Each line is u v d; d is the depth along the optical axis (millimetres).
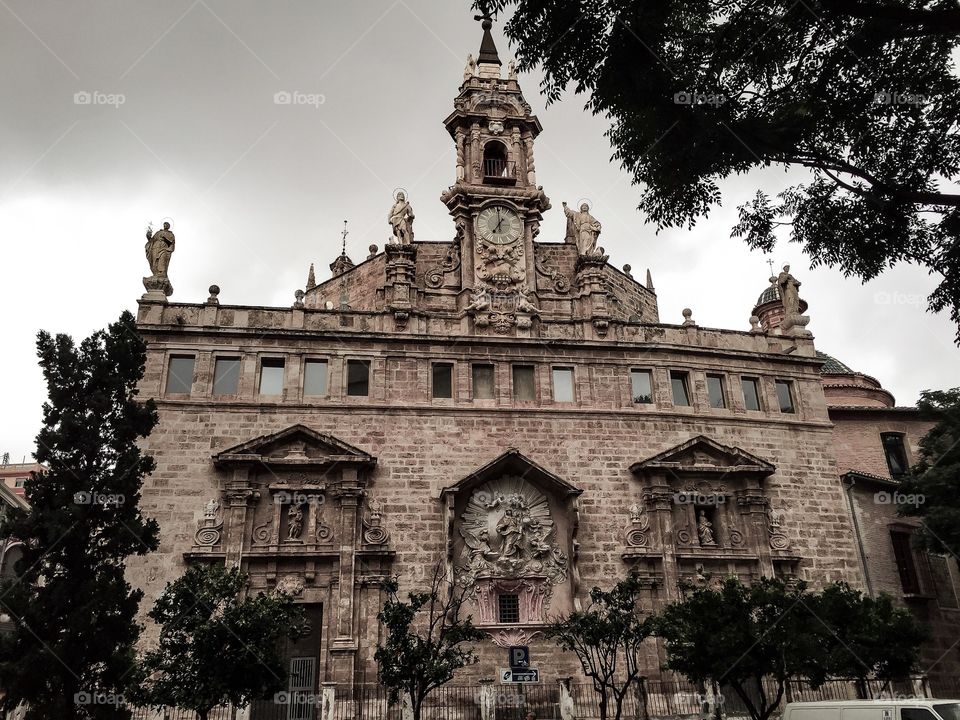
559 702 30344
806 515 36719
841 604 26328
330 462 32562
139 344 29266
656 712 30734
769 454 37438
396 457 33781
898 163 17812
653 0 17016
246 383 33906
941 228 17984
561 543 33906
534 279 38562
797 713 21516
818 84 17547
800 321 41062
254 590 30750
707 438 36188
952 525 32156
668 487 35344
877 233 18562
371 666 30078
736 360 38875
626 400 36781
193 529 31172
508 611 32688
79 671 23734
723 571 34656
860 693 32156
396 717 29328
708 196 19250
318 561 31469
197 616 23031
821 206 18938
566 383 36938
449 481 33781
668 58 17938
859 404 49812
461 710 29875
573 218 42438
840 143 17906
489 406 35375
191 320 34656
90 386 27422
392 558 31984
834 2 15312
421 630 30844
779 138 17562
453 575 31953
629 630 27188
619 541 34188
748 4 17359
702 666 25062
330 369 34844
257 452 32406
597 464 35344
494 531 33281
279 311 35656
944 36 16719
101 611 24375
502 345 36531
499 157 42250
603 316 38000
